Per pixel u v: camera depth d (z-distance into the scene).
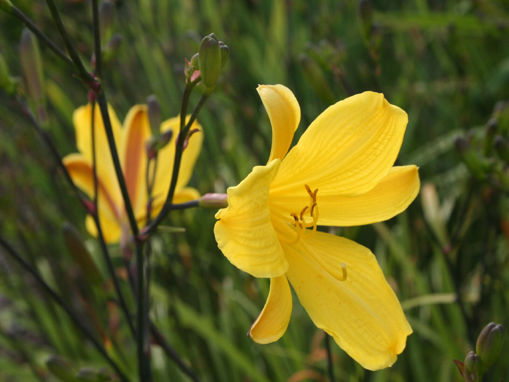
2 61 0.47
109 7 0.48
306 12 0.95
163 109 0.90
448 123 0.95
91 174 0.52
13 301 0.99
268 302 0.40
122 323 0.76
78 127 0.54
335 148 0.42
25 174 0.92
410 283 0.67
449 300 0.56
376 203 0.44
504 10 0.81
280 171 0.42
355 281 0.42
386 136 0.42
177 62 0.96
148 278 0.47
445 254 0.56
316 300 0.42
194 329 0.67
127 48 0.89
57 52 0.41
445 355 0.65
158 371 0.66
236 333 0.75
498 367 0.62
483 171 0.52
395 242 0.62
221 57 0.39
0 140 0.94
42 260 0.90
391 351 0.41
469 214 0.62
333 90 0.73
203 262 0.77
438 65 1.08
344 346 0.41
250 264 0.39
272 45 0.95
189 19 1.03
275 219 0.43
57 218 0.90
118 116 0.85
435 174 0.94
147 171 0.47
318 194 0.43
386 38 1.07
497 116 0.54
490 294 0.59
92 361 0.77
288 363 0.66
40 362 0.78
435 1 0.99
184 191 0.53
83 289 0.77
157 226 0.43
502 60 1.00
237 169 0.79
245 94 0.95
